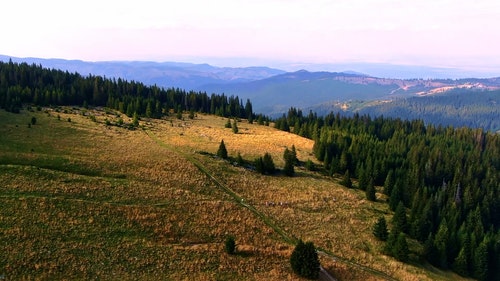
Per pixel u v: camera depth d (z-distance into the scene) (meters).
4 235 40.69
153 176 66.19
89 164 65.12
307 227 60.19
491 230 74.94
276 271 45.47
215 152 88.38
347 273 49.09
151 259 42.91
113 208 51.25
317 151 101.56
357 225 65.00
